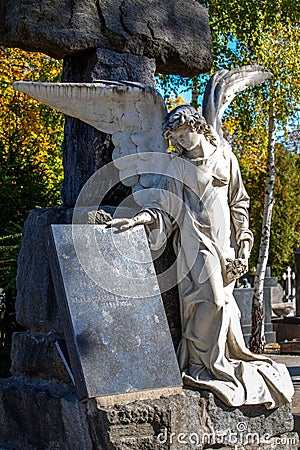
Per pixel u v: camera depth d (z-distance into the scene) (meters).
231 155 4.85
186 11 5.34
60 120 11.66
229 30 11.39
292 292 18.91
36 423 4.42
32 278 4.71
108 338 3.99
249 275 16.45
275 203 20.88
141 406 3.89
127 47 4.97
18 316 4.85
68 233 4.24
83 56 4.99
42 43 4.74
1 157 8.33
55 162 12.02
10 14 4.77
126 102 4.66
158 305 4.24
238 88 5.07
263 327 11.60
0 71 12.09
